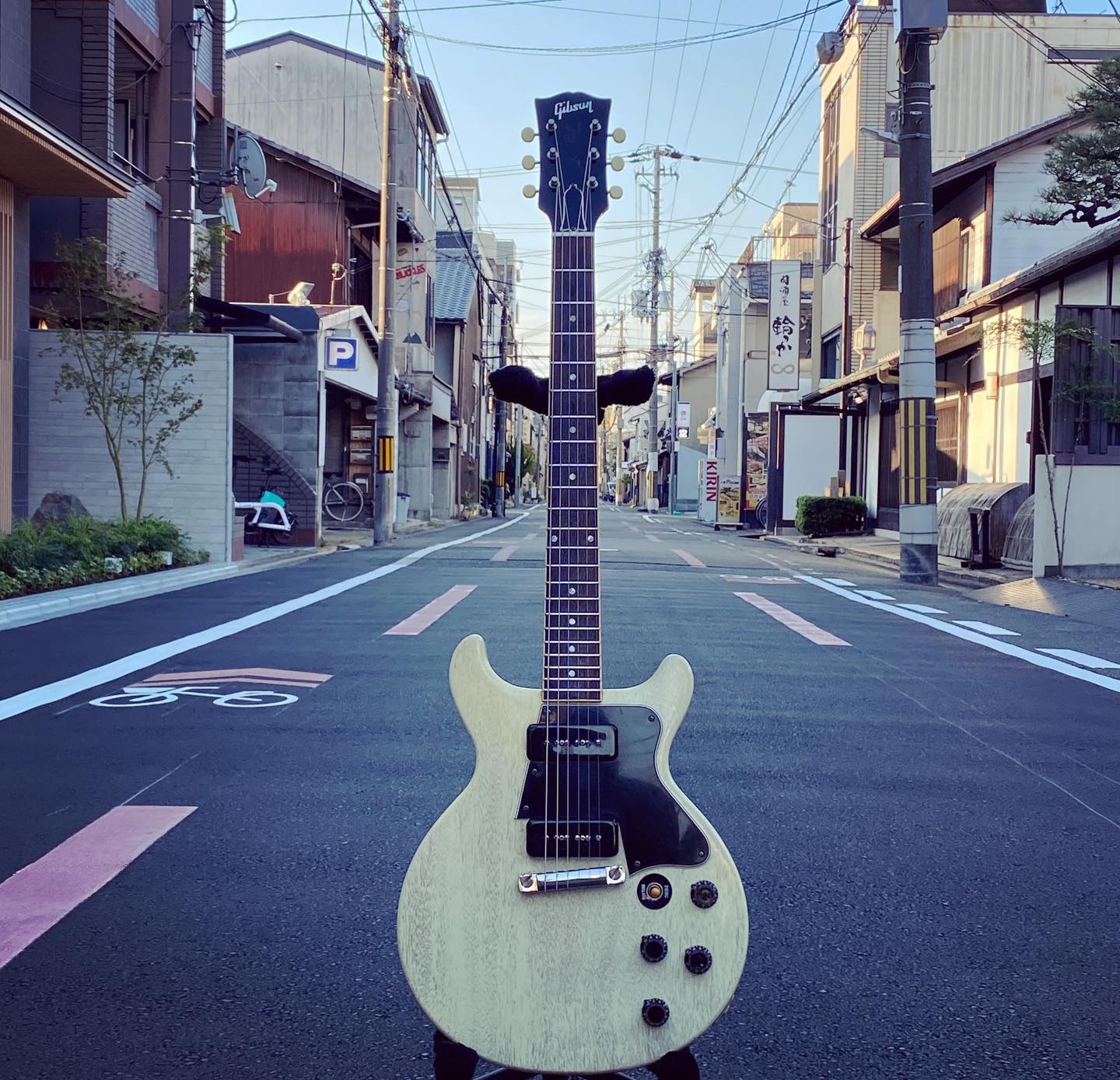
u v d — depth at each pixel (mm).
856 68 30000
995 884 3943
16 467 13734
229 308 17359
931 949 3389
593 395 2336
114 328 14516
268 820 4477
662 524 40031
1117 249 14453
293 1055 2705
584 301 2381
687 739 5938
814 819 4645
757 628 10266
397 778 5059
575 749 2109
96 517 15617
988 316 19172
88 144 15438
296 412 20562
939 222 23484
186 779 5031
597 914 2051
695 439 65312
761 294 40750
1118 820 4723
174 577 13438
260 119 35344
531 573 15695
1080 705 7141
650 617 10789
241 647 8680
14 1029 2818
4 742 5684
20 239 13633
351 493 28469
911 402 15594
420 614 10727
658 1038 2035
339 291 28969
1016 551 16438
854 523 27328
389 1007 2957
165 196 17547
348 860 4035
